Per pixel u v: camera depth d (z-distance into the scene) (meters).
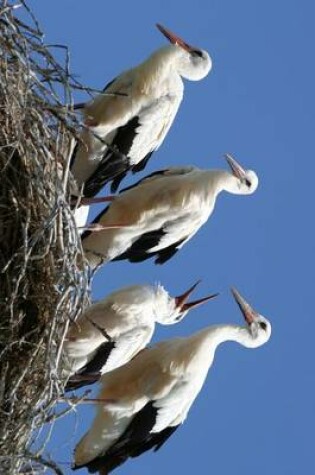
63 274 16.61
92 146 18.39
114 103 18.53
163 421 18.69
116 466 18.67
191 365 18.78
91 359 17.77
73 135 17.17
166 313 18.53
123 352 17.92
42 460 16.42
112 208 18.61
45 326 16.59
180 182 18.86
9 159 16.72
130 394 18.55
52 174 16.92
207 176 19.14
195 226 19.02
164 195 18.75
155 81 18.66
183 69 19.45
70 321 16.61
